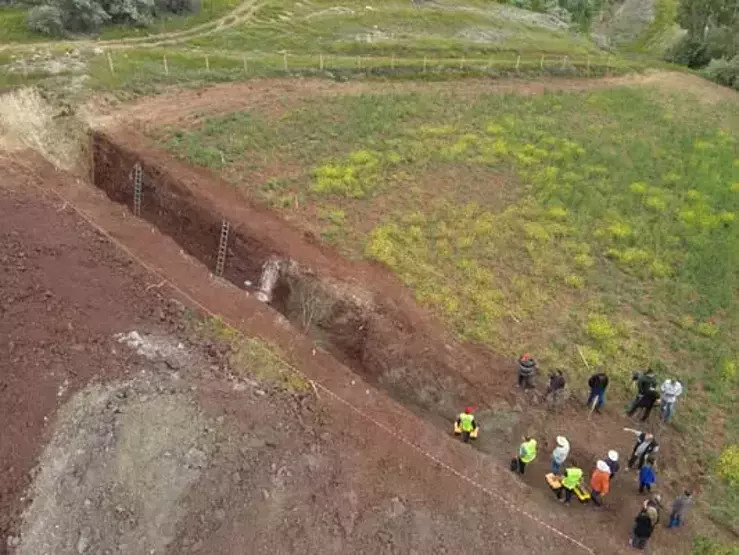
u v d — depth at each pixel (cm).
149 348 2123
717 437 2208
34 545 1672
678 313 2669
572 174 3441
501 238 2962
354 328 2553
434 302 2594
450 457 2039
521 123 3941
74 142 3359
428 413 2355
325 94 4084
